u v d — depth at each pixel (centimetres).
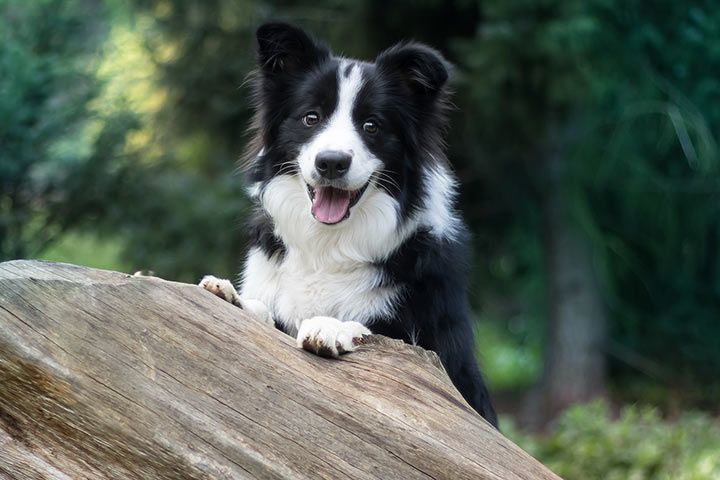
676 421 892
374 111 412
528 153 982
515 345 1202
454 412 306
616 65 930
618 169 1006
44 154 823
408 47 421
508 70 825
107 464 279
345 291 407
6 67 783
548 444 730
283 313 414
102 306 284
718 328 1095
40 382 275
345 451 292
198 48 946
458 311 417
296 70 431
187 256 855
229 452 282
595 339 1009
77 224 893
